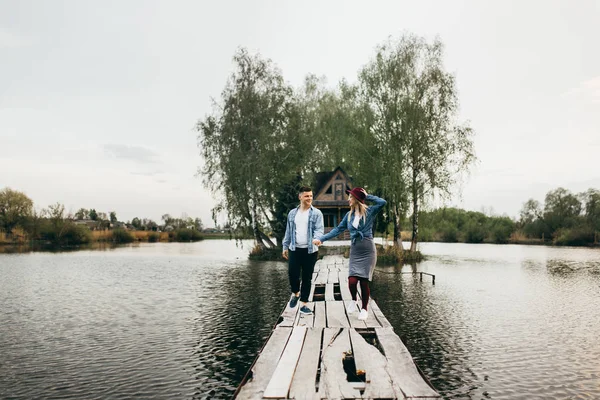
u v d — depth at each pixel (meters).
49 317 14.13
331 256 26.62
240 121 34.53
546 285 21.14
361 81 34.75
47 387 8.16
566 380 8.49
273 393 4.16
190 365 9.32
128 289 19.98
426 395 4.11
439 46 32.81
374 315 7.63
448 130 32.22
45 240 66.06
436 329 12.39
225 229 36.56
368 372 4.76
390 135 33.12
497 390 8.01
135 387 8.13
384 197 34.41
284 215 38.88
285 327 6.80
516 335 11.79
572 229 63.81
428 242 74.62
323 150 45.28
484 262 33.66
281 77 36.59
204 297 17.61
